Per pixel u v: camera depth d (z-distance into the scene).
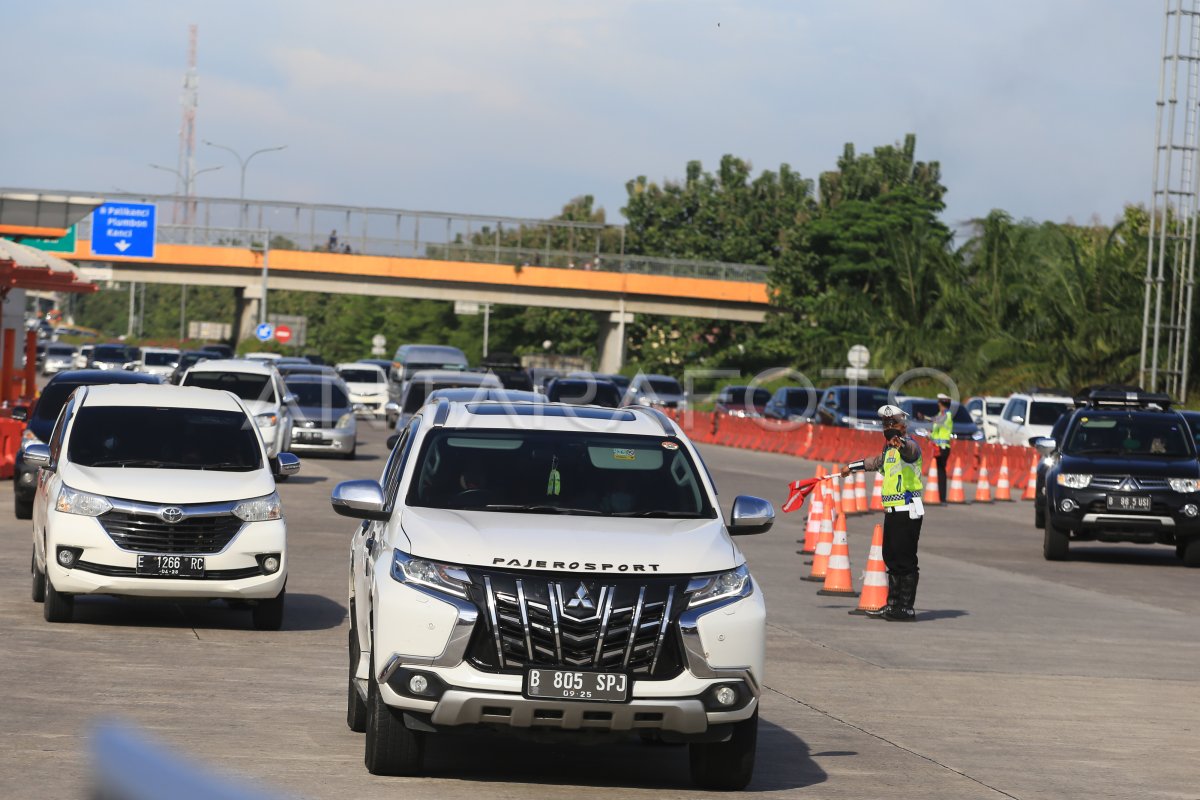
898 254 132.88
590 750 16.23
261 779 13.55
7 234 92.31
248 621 25.31
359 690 15.52
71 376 42.53
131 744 2.41
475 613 13.55
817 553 34.53
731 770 14.36
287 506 46.53
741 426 97.12
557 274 163.62
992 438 93.25
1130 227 114.31
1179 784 15.61
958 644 25.92
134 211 121.44
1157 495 40.44
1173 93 90.44
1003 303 124.56
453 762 15.10
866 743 17.16
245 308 166.25
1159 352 102.62
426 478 15.71
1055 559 41.84
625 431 16.59
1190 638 27.88
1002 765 16.23
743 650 13.98
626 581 13.80
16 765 13.77
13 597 26.38
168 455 25.55
